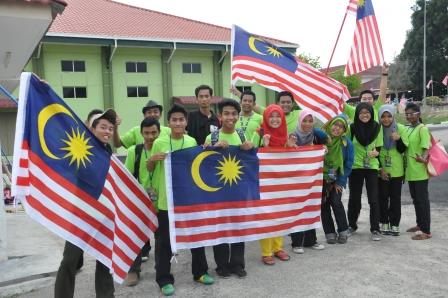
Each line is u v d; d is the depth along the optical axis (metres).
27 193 3.43
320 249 5.68
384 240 6.00
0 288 4.52
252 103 5.96
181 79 25.97
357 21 6.95
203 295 4.36
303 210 5.41
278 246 5.39
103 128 3.97
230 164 4.80
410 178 6.01
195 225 4.59
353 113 6.69
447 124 30.70
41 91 3.60
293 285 4.52
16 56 6.55
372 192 6.01
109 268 3.94
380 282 4.52
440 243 5.78
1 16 4.86
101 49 23.52
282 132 5.20
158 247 4.51
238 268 4.84
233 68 6.30
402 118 30.09
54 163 3.64
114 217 4.03
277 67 6.30
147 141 4.77
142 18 27.55
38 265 5.16
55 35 21.44
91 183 3.86
